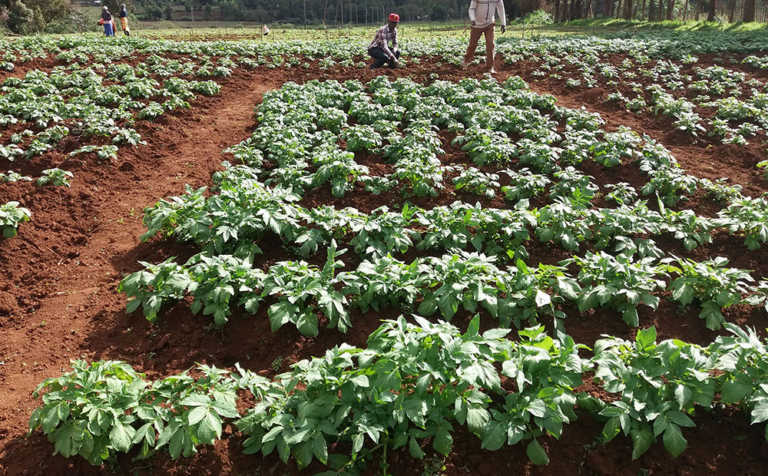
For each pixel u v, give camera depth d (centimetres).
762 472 385
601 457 397
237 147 978
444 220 674
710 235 720
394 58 1678
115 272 650
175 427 378
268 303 565
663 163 933
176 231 675
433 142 998
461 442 408
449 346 401
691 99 1370
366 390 397
